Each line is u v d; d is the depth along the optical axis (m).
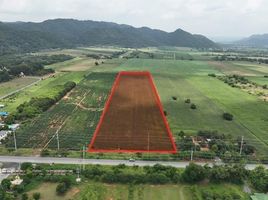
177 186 66.44
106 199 61.38
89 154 79.44
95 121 107.44
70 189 64.44
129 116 113.69
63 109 122.62
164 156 78.75
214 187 66.38
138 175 67.94
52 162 75.00
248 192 65.00
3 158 77.19
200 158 78.81
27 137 91.38
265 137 95.56
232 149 83.00
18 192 63.09
